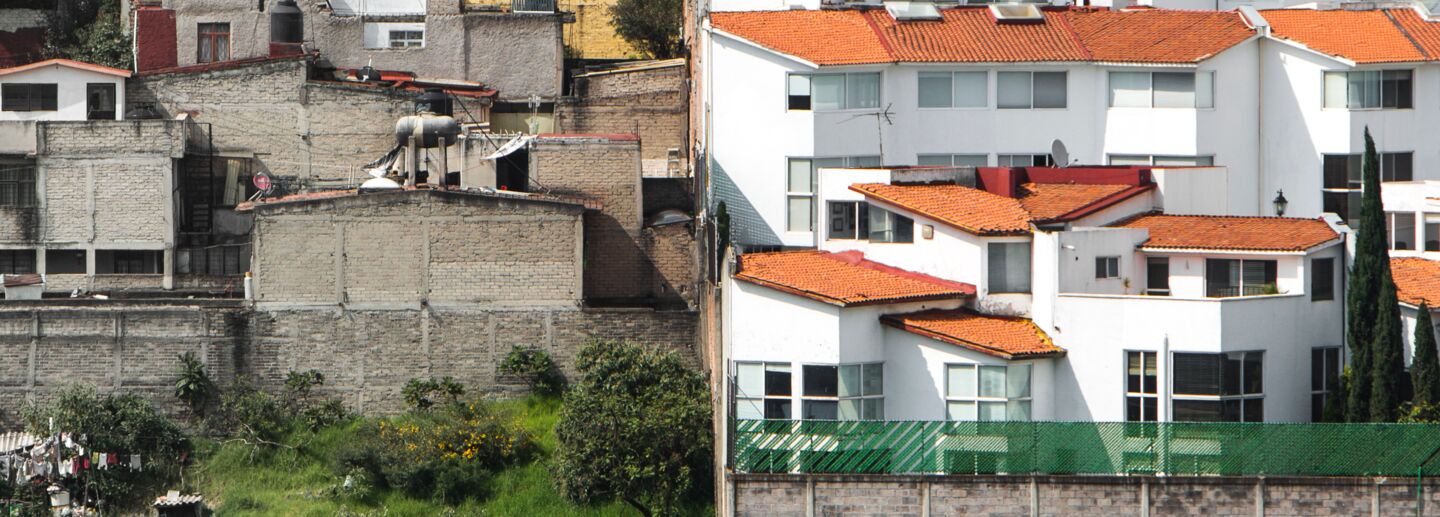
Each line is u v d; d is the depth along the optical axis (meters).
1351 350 184.25
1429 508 171.62
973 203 199.75
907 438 172.75
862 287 189.12
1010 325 188.62
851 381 185.12
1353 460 172.38
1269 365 184.75
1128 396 183.38
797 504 172.12
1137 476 171.62
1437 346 192.50
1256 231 195.88
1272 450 172.62
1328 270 191.38
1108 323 183.88
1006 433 172.62
